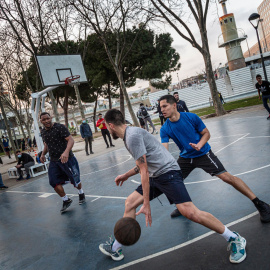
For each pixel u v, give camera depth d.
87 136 12.67
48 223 4.45
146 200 2.26
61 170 4.82
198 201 3.91
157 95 44.66
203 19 15.97
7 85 26.12
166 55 26.05
